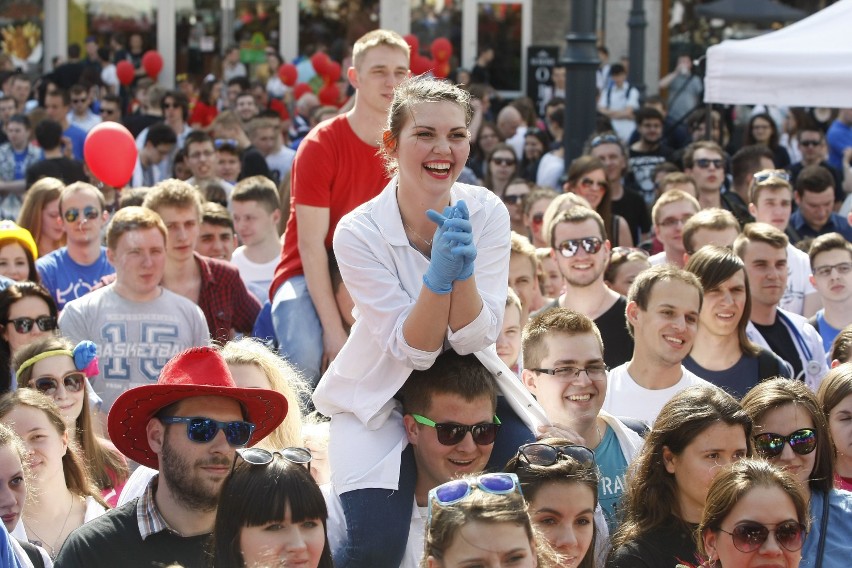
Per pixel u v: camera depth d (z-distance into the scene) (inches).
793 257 665.0
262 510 290.4
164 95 1294.3
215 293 596.7
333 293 496.4
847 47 735.1
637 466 363.9
